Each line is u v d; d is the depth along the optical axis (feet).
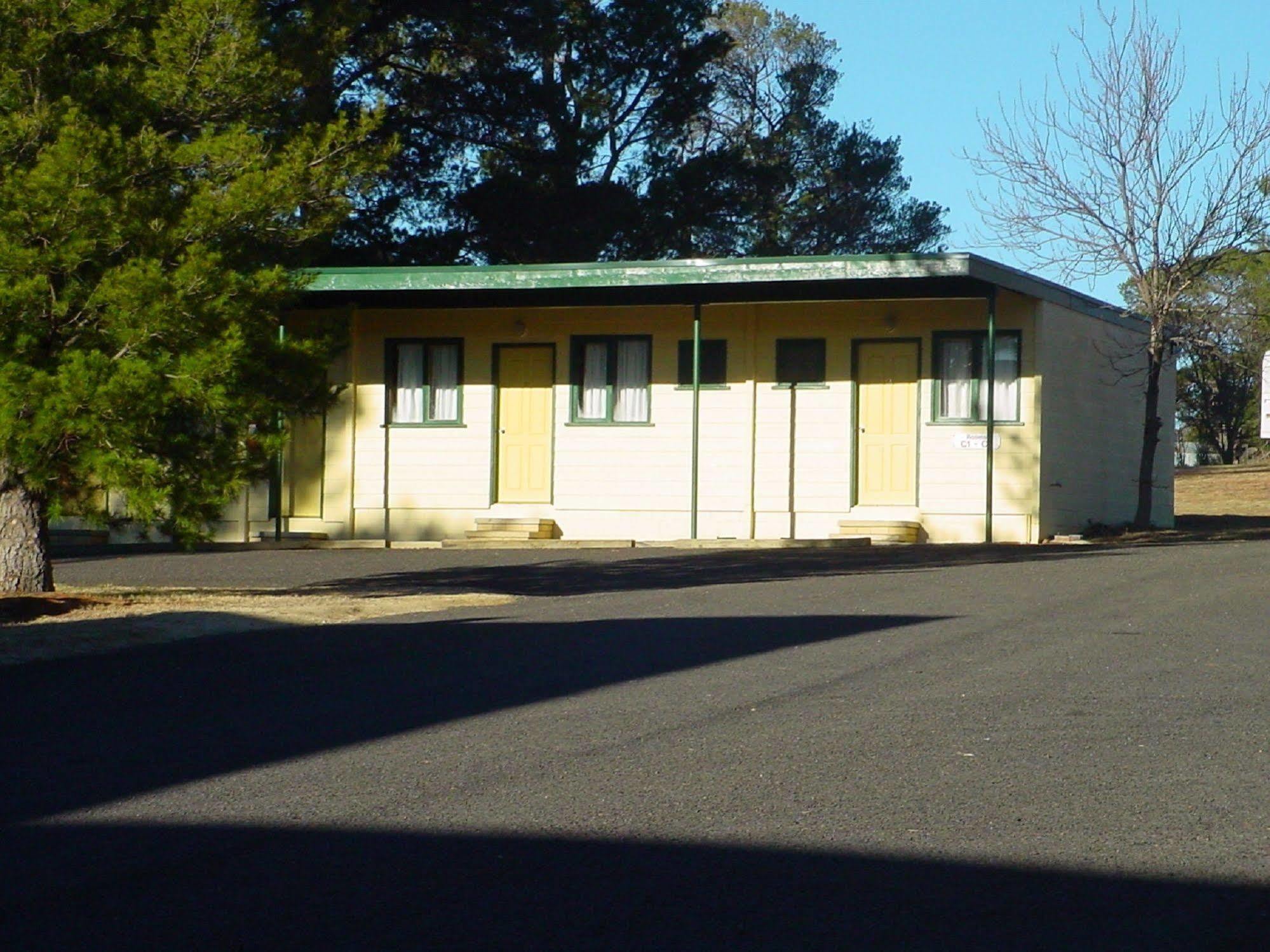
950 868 17.99
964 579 51.70
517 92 115.96
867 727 26.11
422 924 16.17
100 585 54.85
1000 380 73.77
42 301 42.57
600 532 79.10
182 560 67.82
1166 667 31.94
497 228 116.88
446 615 44.06
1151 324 83.76
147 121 46.29
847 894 17.04
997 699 28.48
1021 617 40.55
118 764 23.97
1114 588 47.60
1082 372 78.23
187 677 32.35
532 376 80.43
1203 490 125.80
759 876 17.75
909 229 186.91
